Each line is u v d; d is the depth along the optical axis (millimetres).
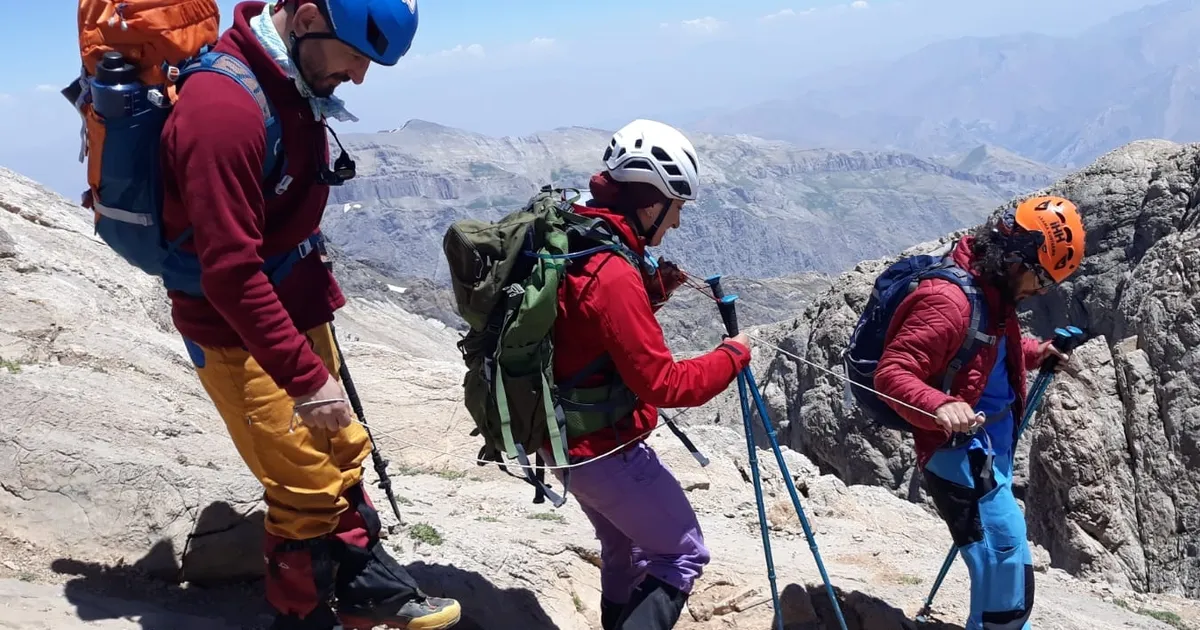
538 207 4051
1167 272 17578
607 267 3965
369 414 7727
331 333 4184
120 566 4500
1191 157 22969
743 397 4734
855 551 6992
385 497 6113
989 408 4902
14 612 3885
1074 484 15016
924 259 4969
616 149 4176
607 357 4086
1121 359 16906
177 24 3133
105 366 6469
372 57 3355
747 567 6238
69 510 4609
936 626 5816
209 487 4781
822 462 24234
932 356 4648
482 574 5227
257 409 3623
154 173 3270
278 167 3414
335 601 4145
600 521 4840
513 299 3906
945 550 7836
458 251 3971
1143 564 14570
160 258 3428
